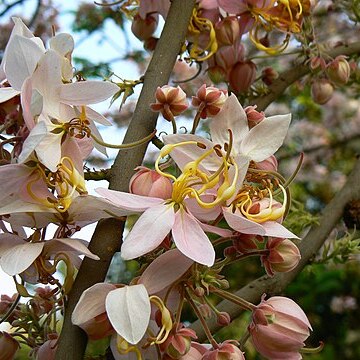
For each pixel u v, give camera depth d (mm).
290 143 1303
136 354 298
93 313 284
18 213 299
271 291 472
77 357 290
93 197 290
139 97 359
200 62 516
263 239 330
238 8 482
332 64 594
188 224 295
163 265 294
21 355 520
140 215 305
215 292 319
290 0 482
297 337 318
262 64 989
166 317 284
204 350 317
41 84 299
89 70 851
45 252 298
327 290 1135
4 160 308
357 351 1253
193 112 831
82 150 329
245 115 335
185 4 381
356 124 1415
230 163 308
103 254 301
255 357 930
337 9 722
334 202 561
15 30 322
